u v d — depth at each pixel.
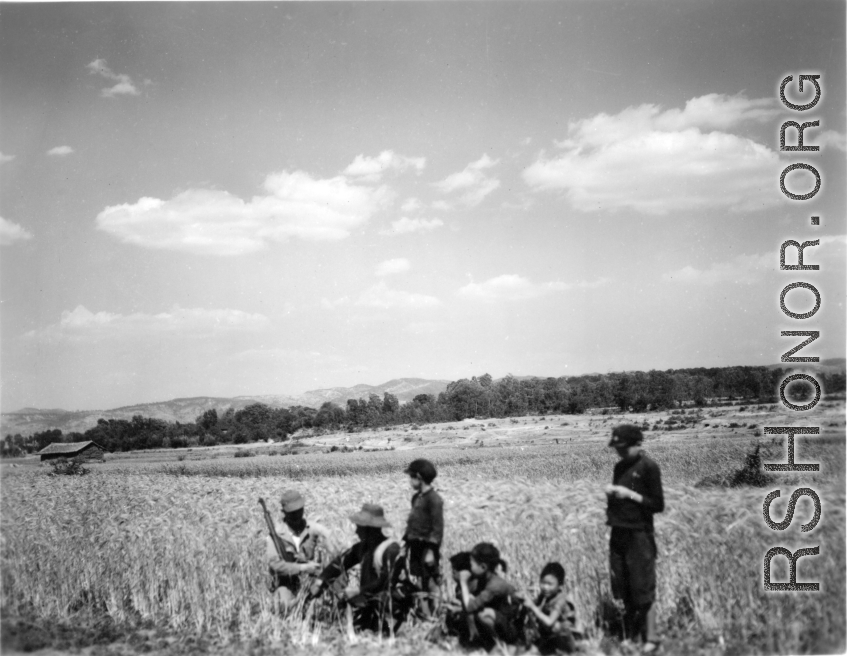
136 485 23.80
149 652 8.12
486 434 78.00
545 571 7.34
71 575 10.98
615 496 7.40
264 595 9.20
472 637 7.45
